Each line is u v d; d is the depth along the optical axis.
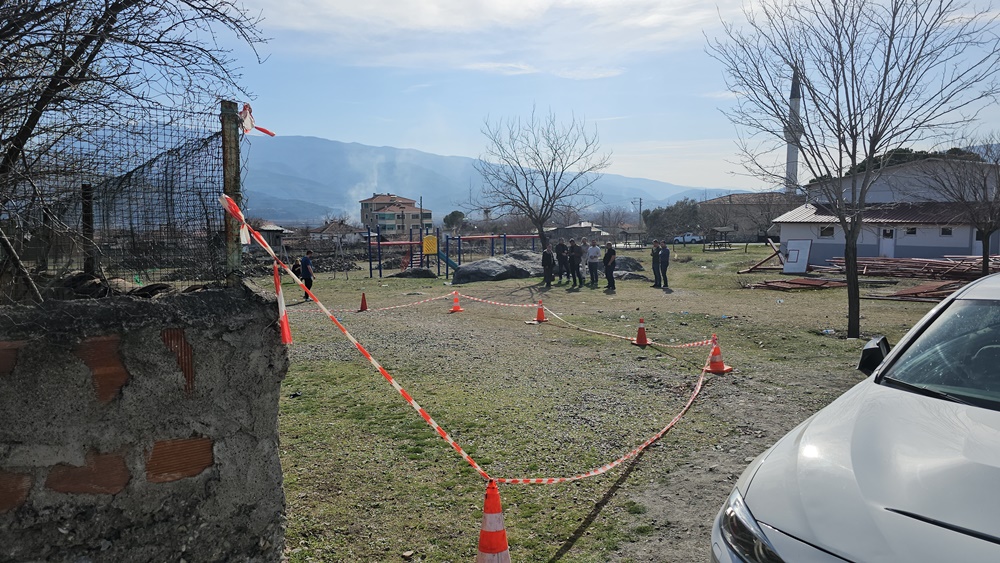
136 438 2.97
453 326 13.88
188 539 3.11
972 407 3.01
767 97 11.82
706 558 3.97
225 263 3.50
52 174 3.46
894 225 30.80
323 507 4.75
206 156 3.52
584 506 4.77
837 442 2.86
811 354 10.40
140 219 3.60
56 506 2.82
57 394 2.79
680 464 5.57
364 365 9.82
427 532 4.36
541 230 31.38
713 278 25.61
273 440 3.36
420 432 6.50
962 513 2.25
